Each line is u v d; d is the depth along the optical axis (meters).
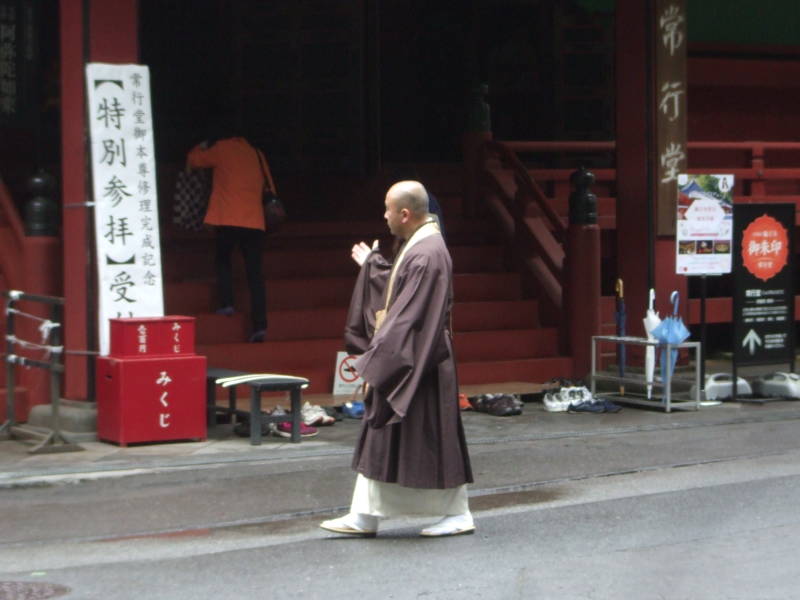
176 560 10.40
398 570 9.95
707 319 23.41
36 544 11.01
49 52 22.88
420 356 10.51
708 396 19.03
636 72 19.78
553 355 20.44
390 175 25.59
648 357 18.64
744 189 25.09
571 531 11.27
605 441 15.90
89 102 15.41
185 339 15.34
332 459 14.59
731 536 11.03
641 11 19.67
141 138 15.59
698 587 9.40
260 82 25.25
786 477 13.70
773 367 22.81
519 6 27.30
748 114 28.12
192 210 18.50
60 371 14.89
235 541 11.06
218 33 25.16
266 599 9.16
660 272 19.80
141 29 24.80
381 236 22.34
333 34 25.31
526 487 13.25
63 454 14.59
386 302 10.95
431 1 27.34
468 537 11.09
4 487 13.05
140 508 12.27
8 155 21.92
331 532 11.25
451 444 10.80
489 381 19.59
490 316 20.64
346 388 18.36
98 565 10.27
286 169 25.28
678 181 18.84
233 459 14.34
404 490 10.95
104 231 15.42
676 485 13.31
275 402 17.78
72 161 15.65
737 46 27.67
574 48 27.14
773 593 9.23
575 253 19.97
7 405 15.81
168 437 15.22
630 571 9.87
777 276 19.17
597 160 26.91
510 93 27.50
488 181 22.73
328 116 25.39
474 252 21.89
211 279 20.33
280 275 20.66
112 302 15.47
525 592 9.27
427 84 27.52
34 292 16.28
